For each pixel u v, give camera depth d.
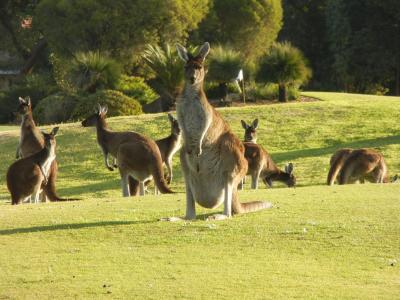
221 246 13.17
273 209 16.09
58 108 46.56
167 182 25.81
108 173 31.70
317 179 28.58
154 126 37.97
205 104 14.59
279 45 49.03
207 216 15.45
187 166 14.95
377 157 24.38
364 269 11.78
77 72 50.88
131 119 39.47
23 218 15.77
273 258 12.45
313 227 14.16
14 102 58.16
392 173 29.20
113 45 61.59
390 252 12.62
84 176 31.38
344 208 15.91
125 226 14.62
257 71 49.03
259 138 36.34
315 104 42.59
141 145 22.36
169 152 25.61
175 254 12.75
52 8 61.91
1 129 46.66
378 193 18.31
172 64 47.28
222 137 14.83
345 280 11.26
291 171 26.70
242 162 15.13
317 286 10.98
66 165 32.88
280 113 40.31
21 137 24.95
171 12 60.72
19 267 12.21
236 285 11.08
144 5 60.16
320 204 16.52
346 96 51.94
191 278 11.45
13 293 10.96
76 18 61.22
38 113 47.22
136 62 61.94
